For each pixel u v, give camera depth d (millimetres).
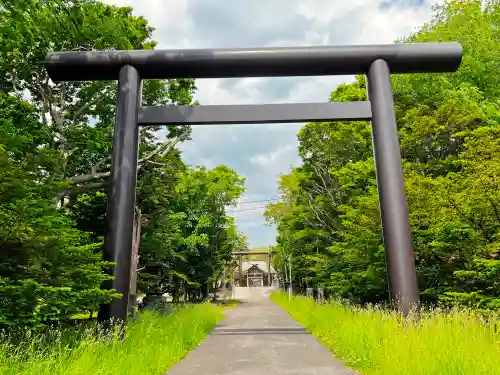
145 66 12375
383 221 11641
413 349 6426
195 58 12352
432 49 12484
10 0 8273
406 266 10945
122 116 11859
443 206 11938
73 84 19078
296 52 12430
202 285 36719
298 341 11375
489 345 6371
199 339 11734
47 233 7980
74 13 8953
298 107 12430
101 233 17453
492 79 17094
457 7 18469
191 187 28469
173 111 12289
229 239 39656
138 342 8688
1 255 7961
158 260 21875
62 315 8930
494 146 10391
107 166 19609
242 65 12422
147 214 20250
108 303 10312
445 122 15414
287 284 46188
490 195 10125
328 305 17266
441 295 12250
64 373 5449
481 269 11180
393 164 11688
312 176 26859
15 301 7363
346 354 8492
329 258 23375
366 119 12594
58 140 17594
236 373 7074
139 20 18672
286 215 31875
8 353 6191
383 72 12375
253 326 16781
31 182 8305
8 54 15688
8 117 14078
